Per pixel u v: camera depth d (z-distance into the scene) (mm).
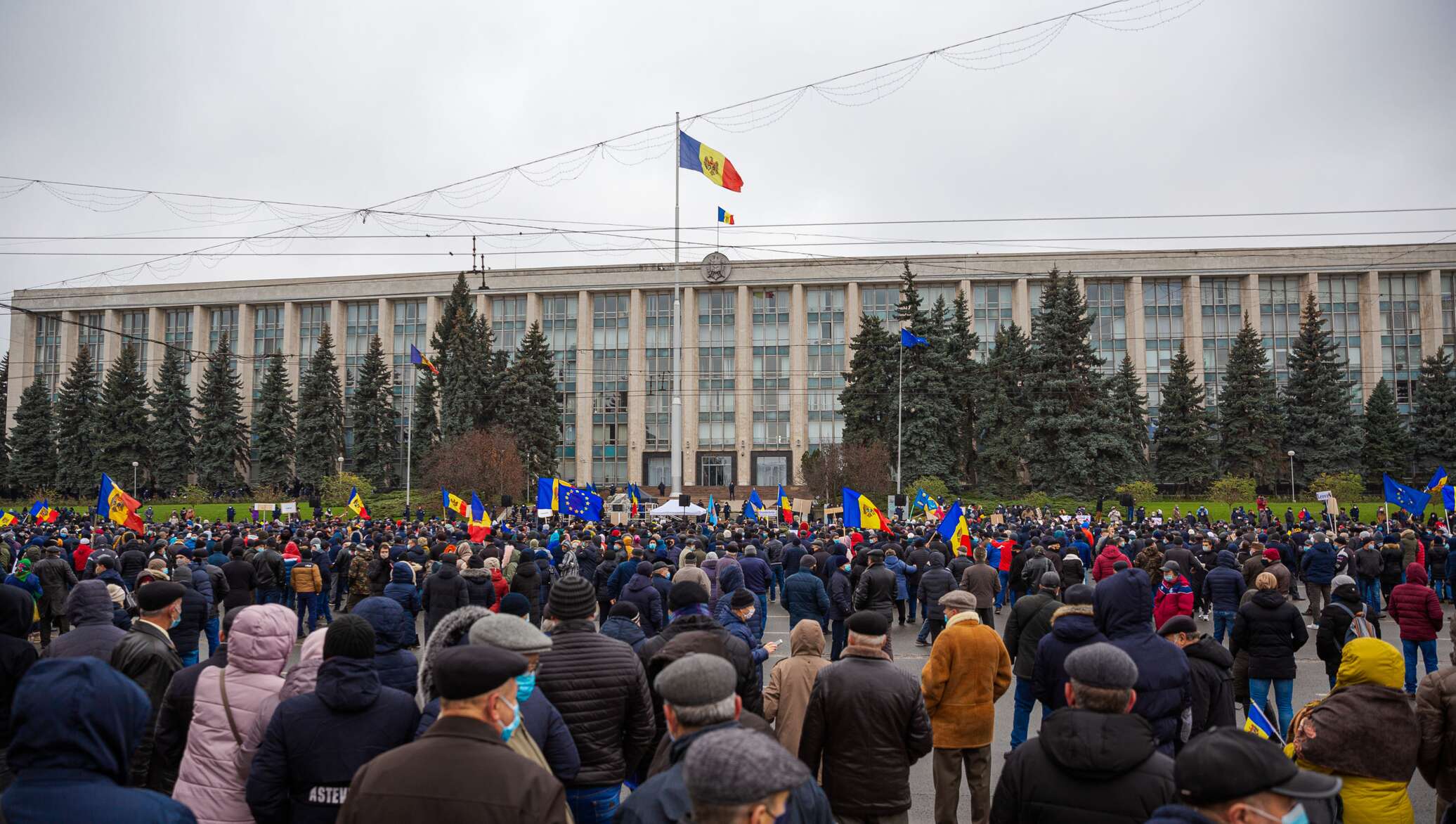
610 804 5336
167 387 76562
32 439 78938
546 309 89250
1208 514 49688
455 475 57688
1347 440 63531
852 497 21500
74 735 3051
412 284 89125
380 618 6074
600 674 5398
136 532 23500
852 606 13375
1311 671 13938
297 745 4215
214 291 91750
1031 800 4281
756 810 2605
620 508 55156
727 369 86750
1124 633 6441
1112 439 55156
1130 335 81938
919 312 59406
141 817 3096
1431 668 11594
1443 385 67312
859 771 5598
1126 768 4078
